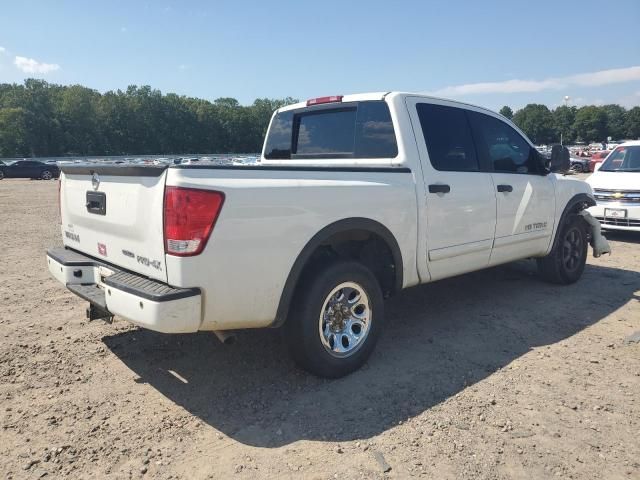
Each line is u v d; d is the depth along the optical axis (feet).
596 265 23.71
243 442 9.52
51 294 19.17
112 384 11.85
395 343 14.24
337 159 15.02
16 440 9.61
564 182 18.94
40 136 353.92
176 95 424.46
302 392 11.37
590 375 12.16
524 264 23.25
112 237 11.32
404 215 12.97
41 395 11.30
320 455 9.09
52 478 8.53
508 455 9.05
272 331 14.89
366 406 10.74
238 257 9.95
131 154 394.52
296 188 10.75
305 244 10.91
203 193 9.47
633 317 16.25
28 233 35.37
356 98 14.73
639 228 28.53
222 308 9.98
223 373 12.37
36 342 14.29
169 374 12.35
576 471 8.63
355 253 13.34
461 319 16.16
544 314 16.55
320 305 11.27
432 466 8.75
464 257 14.98
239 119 433.89
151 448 9.36
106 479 8.50
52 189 91.50
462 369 12.51
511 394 11.24
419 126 13.99
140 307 9.56
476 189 14.97
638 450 9.21
